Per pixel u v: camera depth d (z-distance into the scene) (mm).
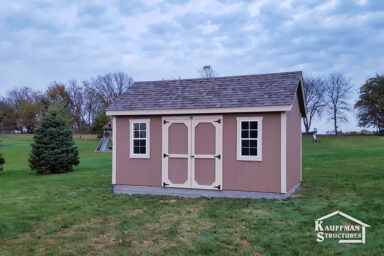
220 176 8922
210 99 9203
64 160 16188
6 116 52938
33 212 7504
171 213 7234
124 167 10008
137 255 4680
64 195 9742
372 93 41188
